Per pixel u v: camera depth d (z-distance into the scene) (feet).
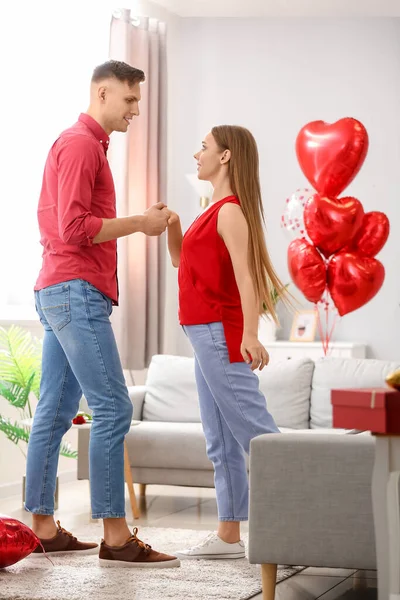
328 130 19.80
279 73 24.72
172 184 25.03
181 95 25.08
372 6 23.45
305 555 8.91
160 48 23.16
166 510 16.46
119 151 21.89
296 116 24.66
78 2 21.30
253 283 10.96
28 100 20.02
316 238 20.27
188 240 11.14
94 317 11.27
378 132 24.23
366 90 24.32
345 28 24.49
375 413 7.13
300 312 23.91
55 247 11.43
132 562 11.09
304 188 24.54
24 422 16.19
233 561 11.58
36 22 20.22
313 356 22.40
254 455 9.07
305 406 17.47
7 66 19.48
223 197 11.33
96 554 12.00
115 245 11.73
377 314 23.90
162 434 16.51
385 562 7.23
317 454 8.89
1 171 19.35
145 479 16.72
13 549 10.73
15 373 17.16
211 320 10.96
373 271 20.42
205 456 16.28
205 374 11.02
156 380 18.61
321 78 24.56
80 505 16.93
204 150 11.48
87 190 11.05
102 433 11.14
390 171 24.11
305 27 24.67
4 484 17.89
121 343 21.90
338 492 8.84
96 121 11.64
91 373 11.17
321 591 10.37
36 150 20.25
